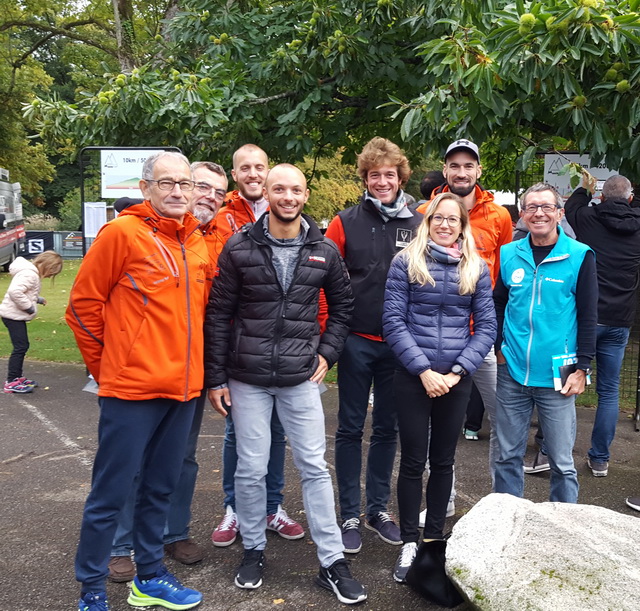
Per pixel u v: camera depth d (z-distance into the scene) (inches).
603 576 97.7
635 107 196.7
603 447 175.2
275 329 119.3
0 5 841.5
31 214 1726.1
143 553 114.8
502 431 137.7
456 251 123.6
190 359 111.4
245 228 122.0
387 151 136.6
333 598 118.0
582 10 175.5
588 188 195.9
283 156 325.1
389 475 144.3
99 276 106.0
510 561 102.7
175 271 109.1
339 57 280.8
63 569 127.0
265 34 329.4
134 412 107.0
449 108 218.7
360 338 137.9
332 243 126.6
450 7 244.8
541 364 130.7
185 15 337.7
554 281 129.8
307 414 122.3
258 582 121.3
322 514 120.6
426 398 124.3
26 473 179.2
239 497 122.5
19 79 1083.9
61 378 296.0
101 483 107.8
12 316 266.5
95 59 814.5
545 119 249.0
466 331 125.3
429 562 115.4
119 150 261.1
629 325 174.2
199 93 270.1
